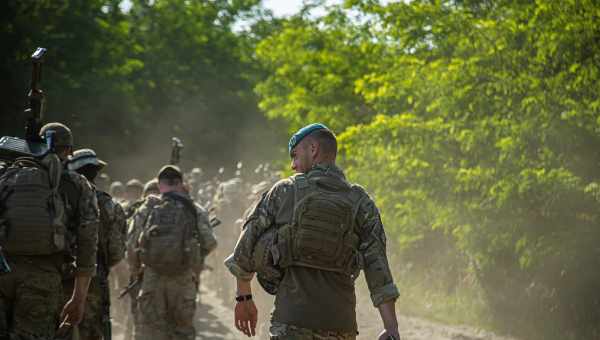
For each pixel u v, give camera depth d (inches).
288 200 327.0
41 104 413.4
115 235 516.1
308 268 323.3
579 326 750.5
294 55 1665.8
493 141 767.7
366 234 326.6
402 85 957.8
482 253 799.7
